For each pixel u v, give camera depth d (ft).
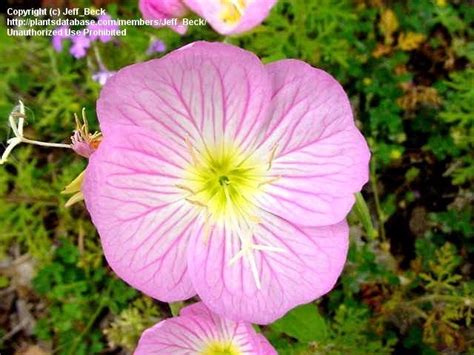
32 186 0.66
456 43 0.70
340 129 0.36
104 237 0.34
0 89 0.67
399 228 0.66
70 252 0.65
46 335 0.65
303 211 0.37
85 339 0.64
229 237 0.37
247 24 0.36
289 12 0.69
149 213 0.35
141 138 0.34
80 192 0.37
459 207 0.66
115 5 0.71
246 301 0.37
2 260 0.68
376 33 0.71
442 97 0.68
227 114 0.35
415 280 0.62
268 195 0.38
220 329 0.41
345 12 0.66
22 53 0.67
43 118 0.67
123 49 0.68
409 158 0.67
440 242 0.64
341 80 0.69
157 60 0.32
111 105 0.33
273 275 0.37
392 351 0.61
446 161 0.67
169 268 0.36
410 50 0.71
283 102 0.36
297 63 0.35
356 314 0.58
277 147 0.37
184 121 0.35
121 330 0.62
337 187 0.36
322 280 0.37
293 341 0.58
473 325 0.62
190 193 0.36
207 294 0.36
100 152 0.33
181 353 0.42
